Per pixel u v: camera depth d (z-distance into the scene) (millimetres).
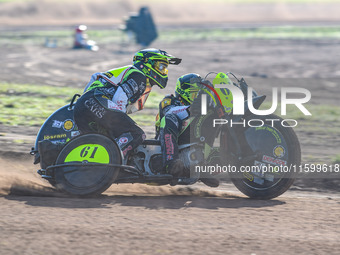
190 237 15617
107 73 22094
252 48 154875
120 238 15250
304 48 156250
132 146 21547
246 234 16188
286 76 93812
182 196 22391
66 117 22359
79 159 20984
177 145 21625
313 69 108000
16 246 14273
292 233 16547
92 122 21734
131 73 21922
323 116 51625
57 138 22219
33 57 125250
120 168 21250
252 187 22141
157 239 15281
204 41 181375
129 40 177500
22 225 16234
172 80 81125
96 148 21016
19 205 19062
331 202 22047
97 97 21672
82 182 20984
